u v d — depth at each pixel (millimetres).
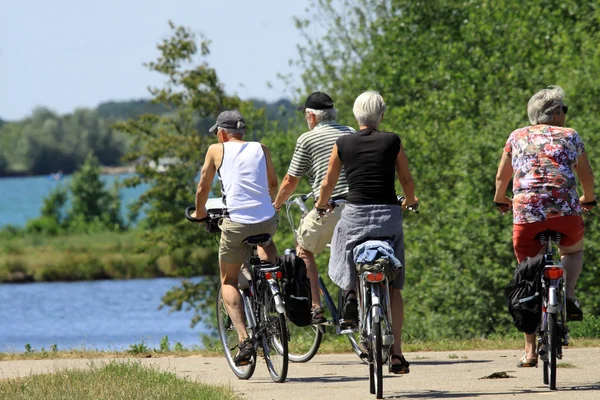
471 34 92500
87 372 28203
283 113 106938
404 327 72062
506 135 73875
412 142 84438
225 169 27750
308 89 106250
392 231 24234
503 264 71812
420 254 76062
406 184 25031
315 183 29859
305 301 26938
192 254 134250
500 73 86562
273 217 27547
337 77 107000
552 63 87062
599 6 94062
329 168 25141
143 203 136125
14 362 33719
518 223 24766
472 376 27297
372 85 100125
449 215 74750
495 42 90938
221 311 30016
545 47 93375
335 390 25172
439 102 87688
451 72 89438
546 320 23781
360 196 24344
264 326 27203
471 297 69438
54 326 156125
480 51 89000
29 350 37125
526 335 28250
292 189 30391
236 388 26250
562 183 24453
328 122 30281
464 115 85875
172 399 23266
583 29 95250
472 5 99562
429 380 26828
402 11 106562
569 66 83000
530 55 90938
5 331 149250
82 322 161750
